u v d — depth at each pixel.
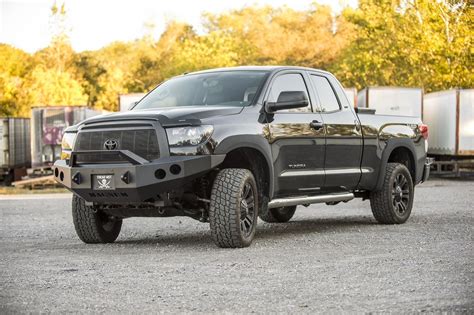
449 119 28.38
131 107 9.29
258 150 8.42
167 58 68.62
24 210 15.86
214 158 7.93
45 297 5.65
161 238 9.65
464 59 42.53
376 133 10.45
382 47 48.62
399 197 10.83
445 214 12.49
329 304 5.19
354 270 6.61
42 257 7.84
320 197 9.55
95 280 6.35
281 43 68.19
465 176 29.98
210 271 6.68
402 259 7.24
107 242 9.16
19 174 31.47
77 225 8.96
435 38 43.34
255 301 5.34
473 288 5.72
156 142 7.93
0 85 56.78
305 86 9.50
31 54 59.78
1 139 30.39
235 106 8.56
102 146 8.15
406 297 5.39
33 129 28.66
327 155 9.54
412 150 11.23
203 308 5.14
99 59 64.44
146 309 5.16
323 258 7.38
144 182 7.88
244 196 8.23
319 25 67.44
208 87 9.09
